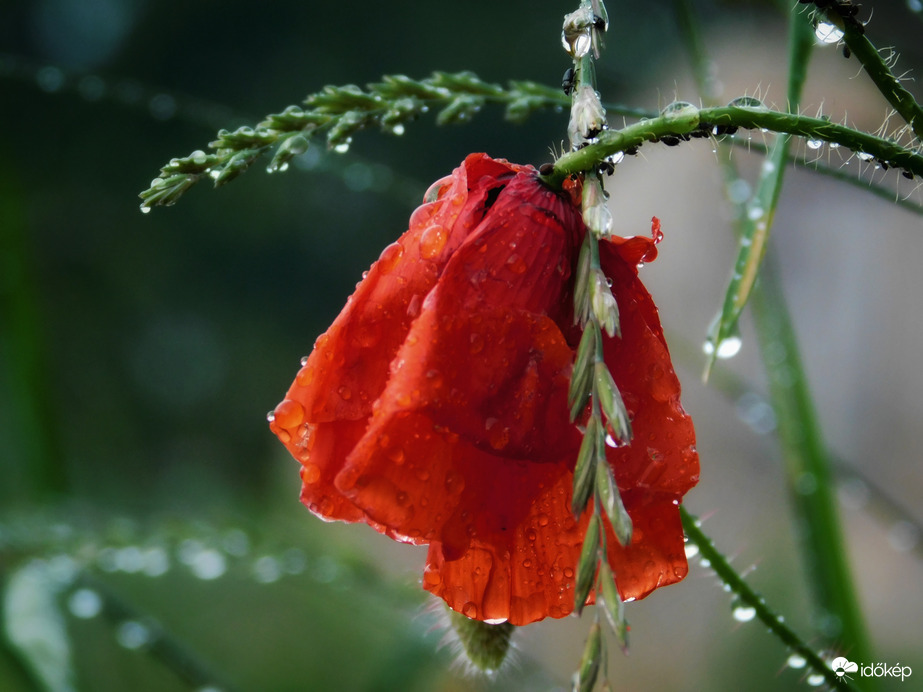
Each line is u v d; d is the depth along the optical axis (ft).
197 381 7.88
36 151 7.56
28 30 8.35
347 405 1.07
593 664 0.93
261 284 8.50
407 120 1.15
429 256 1.06
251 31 9.01
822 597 1.52
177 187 1.05
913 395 4.66
